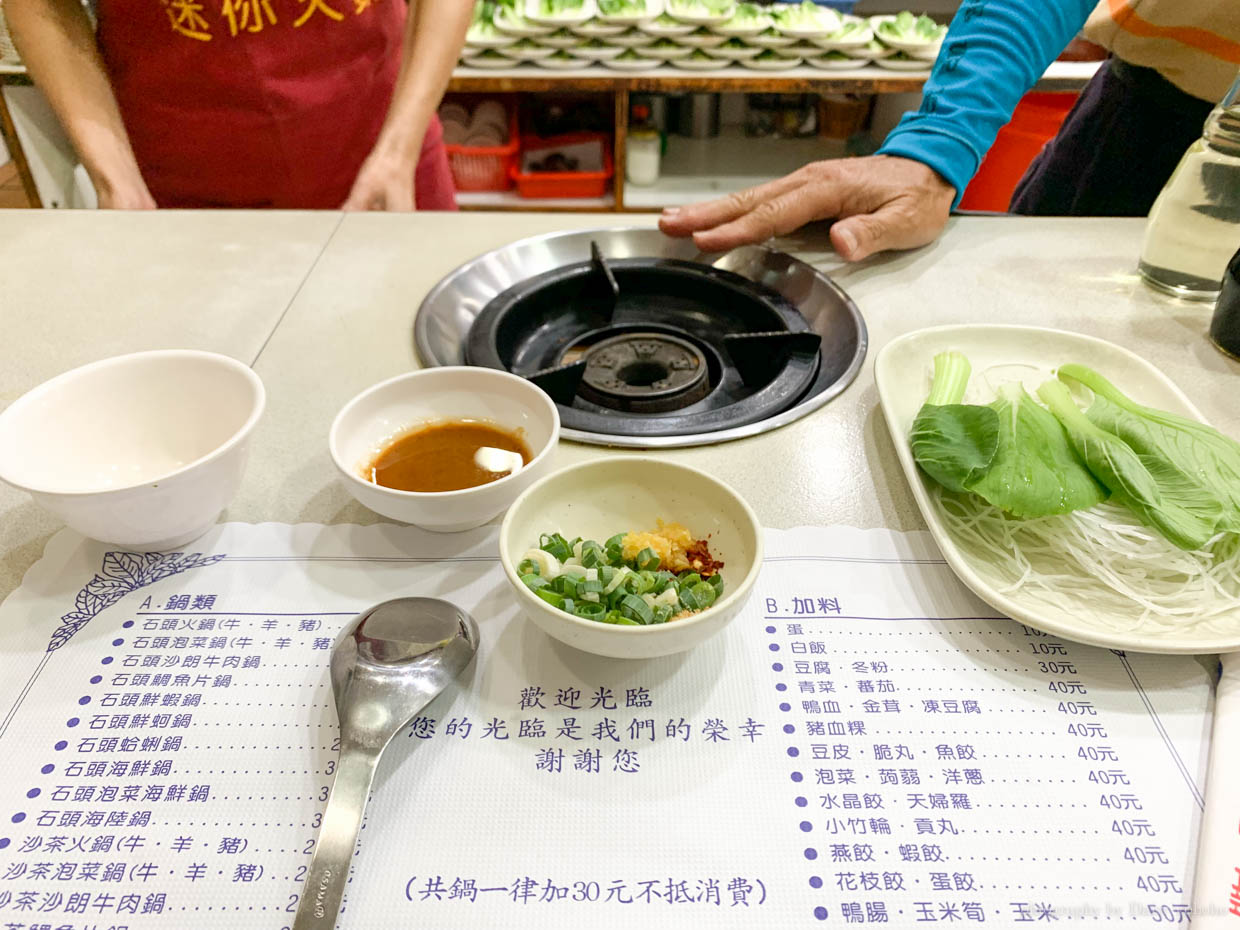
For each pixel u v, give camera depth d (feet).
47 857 1.54
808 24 7.65
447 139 8.74
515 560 1.91
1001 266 3.65
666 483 2.10
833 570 2.15
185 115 4.81
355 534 2.27
